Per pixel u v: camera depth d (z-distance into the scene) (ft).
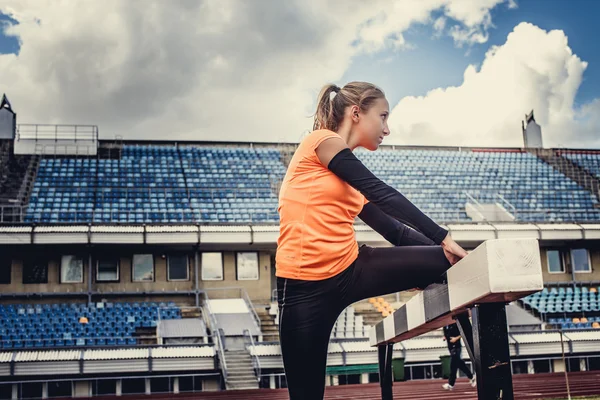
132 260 75.97
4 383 55.93
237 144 100.78
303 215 7.57
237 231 74.02
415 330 10.25
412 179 96.02
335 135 7.55
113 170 90.17
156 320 69.41
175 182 89.25
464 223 80.69
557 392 38.86
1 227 70.69
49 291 73.41
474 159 103.55
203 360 58.65
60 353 57.16
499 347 6.81
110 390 58.13
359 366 59.62
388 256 7.82
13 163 88.99
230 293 77.15
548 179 98.17
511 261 6.23
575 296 79.00
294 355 7.79
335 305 7.73
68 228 71.20
